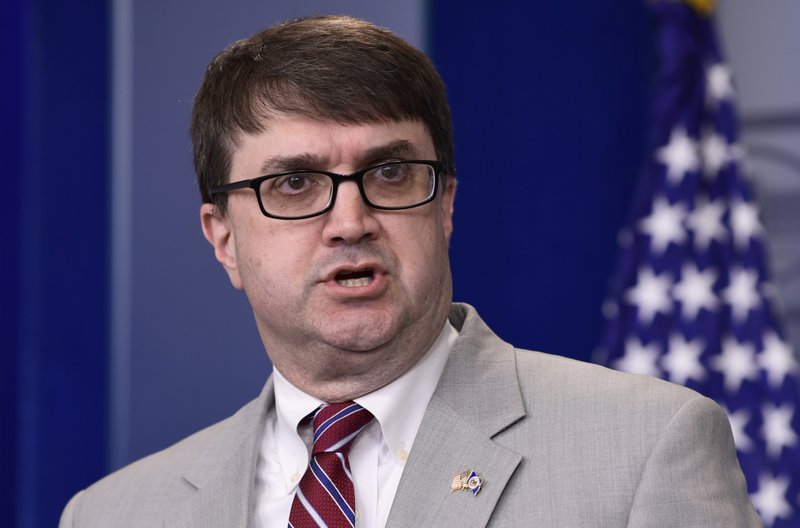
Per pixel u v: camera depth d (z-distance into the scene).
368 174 4.82
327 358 4.88
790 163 9.95
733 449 4.84
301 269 4.81
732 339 9.31
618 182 10.40
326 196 4.81
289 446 5.15
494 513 4.63
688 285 9.44
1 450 10.44
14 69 10.62
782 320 9.77
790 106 9.98
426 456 4.82
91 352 10.24
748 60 10.14
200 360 10.04
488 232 10.23
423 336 4.95
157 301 10.11
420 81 4.98
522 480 4.70
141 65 10.20
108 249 10.21
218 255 5.44
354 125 4.79
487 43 10.34
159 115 10.17
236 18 10.16
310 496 4.85
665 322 9.41
